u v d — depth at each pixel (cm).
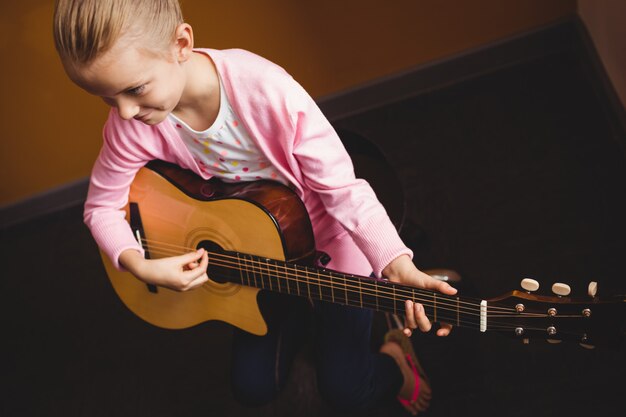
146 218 155
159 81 114
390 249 128
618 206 206
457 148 237
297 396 197
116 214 155
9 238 267
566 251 202
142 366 217
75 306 239
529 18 247
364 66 256
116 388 215
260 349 163
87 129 257
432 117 249
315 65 255
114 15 106
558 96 239
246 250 145
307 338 182
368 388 164
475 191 223
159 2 111
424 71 255
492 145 233
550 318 117
